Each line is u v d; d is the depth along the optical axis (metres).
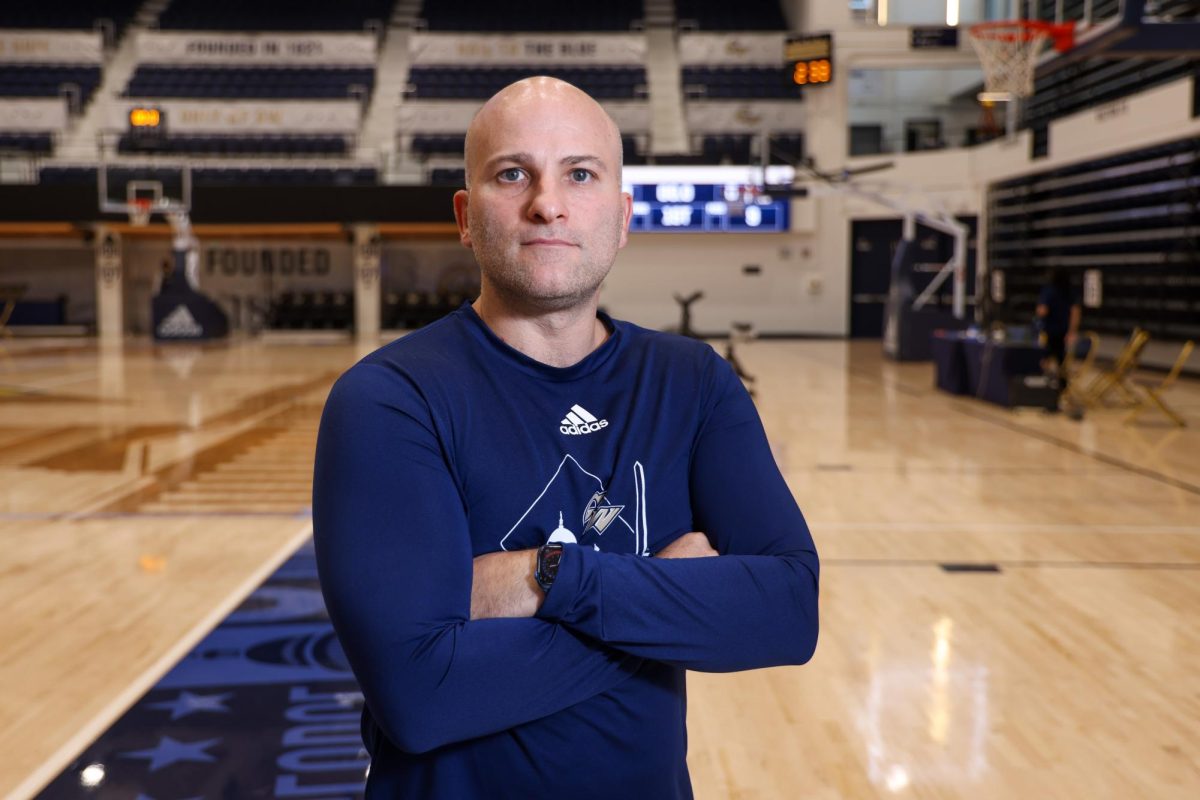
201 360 15.55
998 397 10.57
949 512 5.89
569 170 1.21
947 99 20.62
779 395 11.48
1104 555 4.97
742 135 20.33
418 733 1.13
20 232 20.23
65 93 20.89
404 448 1.15
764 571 1.22
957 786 2.65
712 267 20.75
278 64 21.84
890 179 19.84
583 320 1.27
